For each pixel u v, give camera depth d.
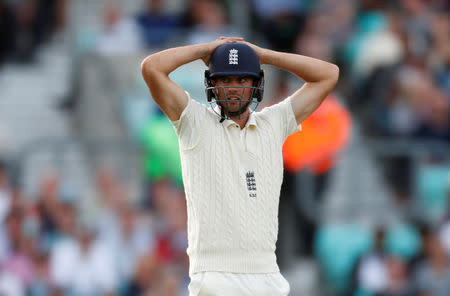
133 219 32.94
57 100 39.22
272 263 14.88
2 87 40.00
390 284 33.94
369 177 35.88
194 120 14.84
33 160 34.44
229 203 14.55
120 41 39.12
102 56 38.66
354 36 40.34
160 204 33.41
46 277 32.09
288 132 15.68
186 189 14.95
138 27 39.47
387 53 38.84
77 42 39.84
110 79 38.41
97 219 33.12
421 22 40.97
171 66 14.75
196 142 14.76
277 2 40.78
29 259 32.38
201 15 39.53
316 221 35.22
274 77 37.31
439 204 35.81
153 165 34.62
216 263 14.52
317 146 35.25
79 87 38.38
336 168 35.78
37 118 39.03
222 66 14.80
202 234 14.59
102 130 37.75
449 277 33.72
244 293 14.47
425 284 33.66
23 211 33.09
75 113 38.47
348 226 35.38
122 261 32.25
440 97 38.62
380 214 35.59
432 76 39.56
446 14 41.72
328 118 35.50
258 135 15.07
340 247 35.03
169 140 34.75
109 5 41.66
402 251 34.62
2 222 32.88
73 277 31.97
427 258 34.31
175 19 39.72
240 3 40.44
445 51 40.38
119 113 37.62
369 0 41.31
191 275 14.79
